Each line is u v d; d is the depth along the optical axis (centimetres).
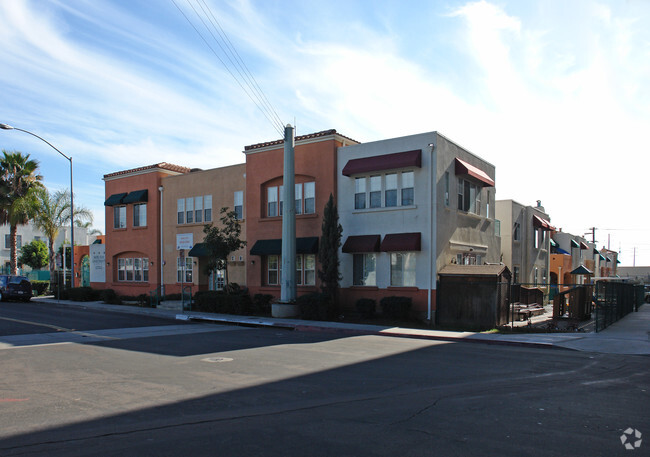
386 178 2067
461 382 870
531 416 656
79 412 671
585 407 704
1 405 706
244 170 2538
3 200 3409
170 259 2839
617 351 1275
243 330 1731
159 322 1977
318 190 2206
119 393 780
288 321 1902
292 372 952
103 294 2916
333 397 759
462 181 2220
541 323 2016
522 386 841
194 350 1233
